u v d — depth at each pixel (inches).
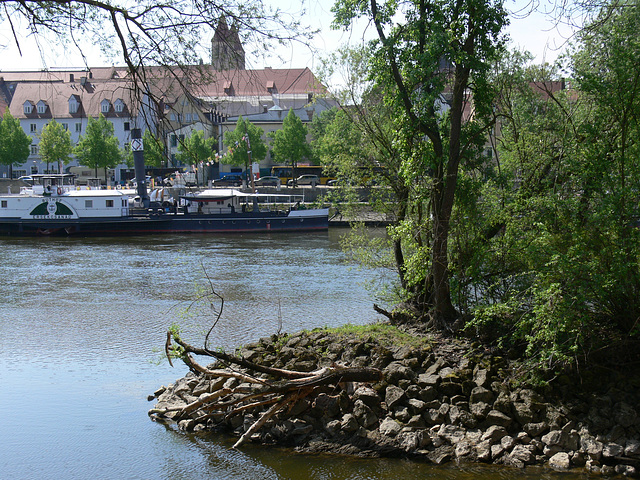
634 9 568.1
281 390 517.3
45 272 1434.5
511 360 563.8
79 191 2361.0
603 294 512.4
